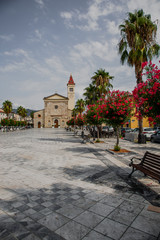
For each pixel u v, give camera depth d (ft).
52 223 9.21
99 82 64.23
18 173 19.35
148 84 15.21
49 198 12.48
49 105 225.56
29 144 47.73
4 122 145.59
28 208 10.96
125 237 8.00
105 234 8.25
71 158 27.55
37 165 23.12
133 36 39.45
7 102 175.63
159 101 13.34
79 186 14.94
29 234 8.29
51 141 56.24
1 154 31.91
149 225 8.96
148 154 15.84
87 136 50.34
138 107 15.80
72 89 237.86
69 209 10.76
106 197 12.50
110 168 20.94
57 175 18.44
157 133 49.73
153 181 15.96
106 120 32.60
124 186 14.76
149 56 40.60
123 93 30.40
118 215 9.97
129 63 42.73
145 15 40.63
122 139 61.26
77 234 8.25
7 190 14.21
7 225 9.06
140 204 11.36
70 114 225.97
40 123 230.89
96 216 9.89
